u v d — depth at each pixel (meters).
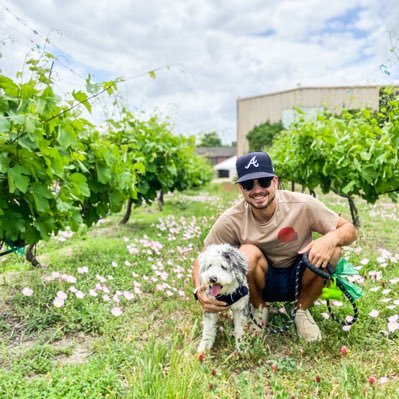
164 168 8.94
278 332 3.35
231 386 2.67
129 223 9.49
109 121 7.08
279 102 46.44
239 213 3.49
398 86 5.96
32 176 3.23
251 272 3.28
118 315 3.66
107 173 5.00
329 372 2.79
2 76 2.91
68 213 3.92
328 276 3.12
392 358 2.98
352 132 6.68
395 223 9.21
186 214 11.26
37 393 2.46
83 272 4.85
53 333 3.52
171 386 2.30
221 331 3.45
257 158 3.22
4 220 3.24
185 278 5.02
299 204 3.38
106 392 2.54
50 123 3.10
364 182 6.38
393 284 4.43
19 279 4.81
